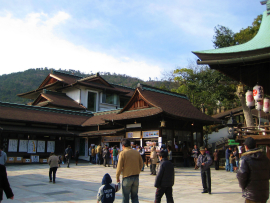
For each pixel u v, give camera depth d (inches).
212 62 444.8
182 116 860.0
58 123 1071.6
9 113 978.7
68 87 1487.5
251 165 182.9
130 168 249.1
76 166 879.1
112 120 959.6
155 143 839.1
